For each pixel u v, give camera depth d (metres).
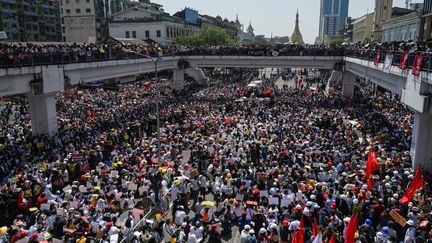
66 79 33.22
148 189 19.34
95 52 36.56
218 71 89.94
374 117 35.72
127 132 30.45
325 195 17.34
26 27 90.31
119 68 42.09
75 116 37.09
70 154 24.19
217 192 18.84
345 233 13.09
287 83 79.44
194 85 63.31
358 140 28.23
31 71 28.27
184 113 38.84
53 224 15.98
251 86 57.12
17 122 35.81
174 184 19.27
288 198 16.73
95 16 99.50
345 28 162.88
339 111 40.34
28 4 90.38
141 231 15.44
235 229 17.20
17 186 19.88
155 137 29.28
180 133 31.27
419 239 13.61
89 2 98.25
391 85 29.92
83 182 20.94
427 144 22.27
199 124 33.16
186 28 109.50
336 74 57.88
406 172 19.69
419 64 20.78
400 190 17.64
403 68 23.70
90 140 28.67
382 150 24.38
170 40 95.38
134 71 45.31
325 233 13.84
